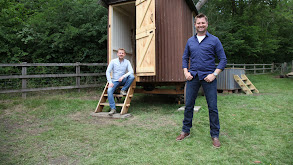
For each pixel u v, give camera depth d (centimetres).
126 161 209
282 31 1950
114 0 516
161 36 482
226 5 1611
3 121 370
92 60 848
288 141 258
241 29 1466
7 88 679
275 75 1389
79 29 780
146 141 263
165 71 475
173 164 200
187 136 275
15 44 778
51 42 795
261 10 1617
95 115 410
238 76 696
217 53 243
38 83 749
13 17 775
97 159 215
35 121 372
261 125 328
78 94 642
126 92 455
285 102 509
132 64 641
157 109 462
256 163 202
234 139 269
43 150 241
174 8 476
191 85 256
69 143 262
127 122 358
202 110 428
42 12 848
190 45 256
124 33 595
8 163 207
